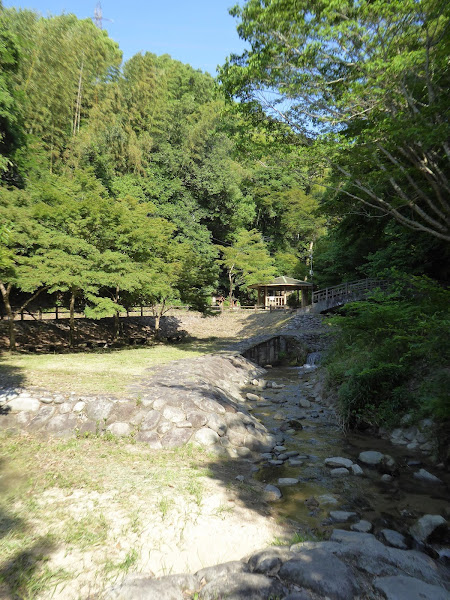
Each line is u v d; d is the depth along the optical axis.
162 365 12.02
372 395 8.36
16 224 13.31
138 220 17.95
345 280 27.94
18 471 5.11
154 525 3.97
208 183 35.50
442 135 7.07
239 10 8.12
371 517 4.58
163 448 6.23
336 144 9.11
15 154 20.25
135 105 35.50
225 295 42.06
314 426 8.54
